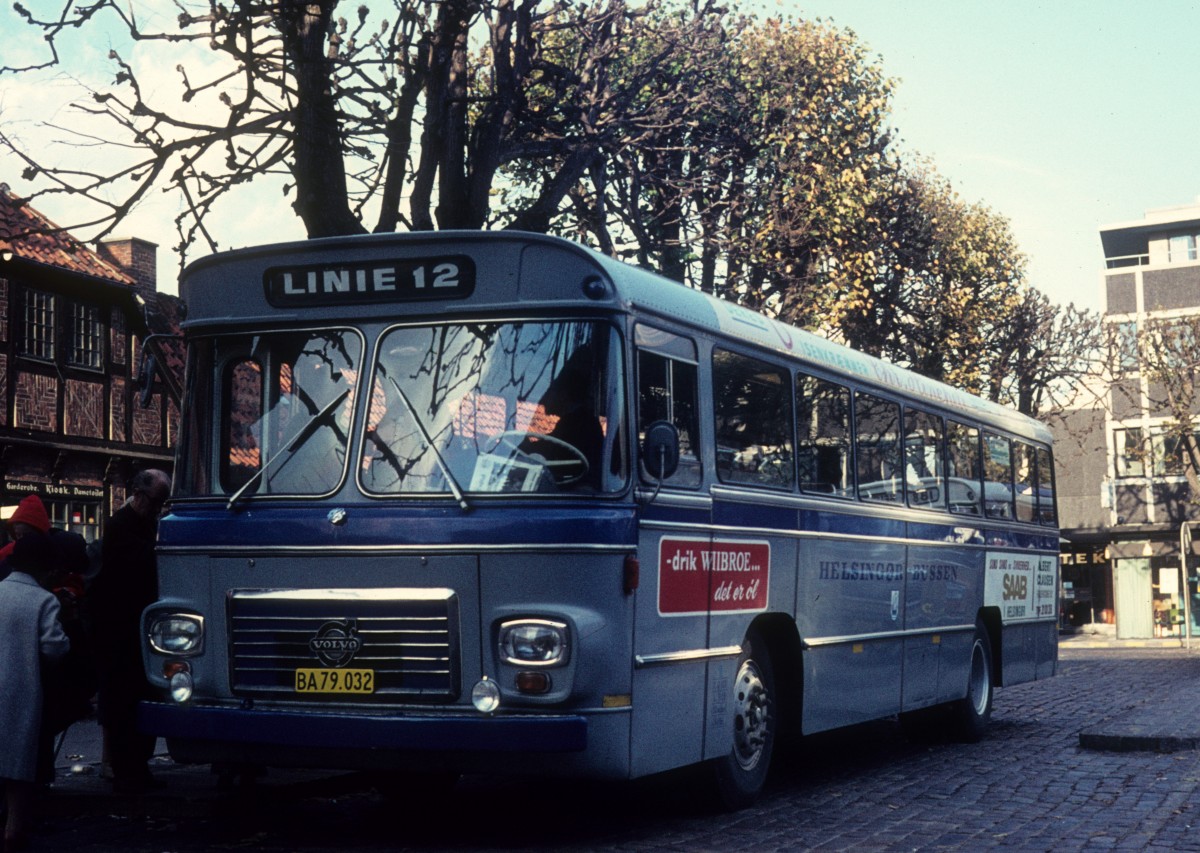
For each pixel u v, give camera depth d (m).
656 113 17.61
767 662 10.43
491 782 11.61
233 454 8.70
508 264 8.43
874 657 12.31
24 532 8.57
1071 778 11.95
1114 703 20.48
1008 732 16.25
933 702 13.89
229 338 8.84
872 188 30.38
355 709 8.16
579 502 8.13
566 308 8.36
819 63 29.06
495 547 8.03
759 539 10.07
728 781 9.85
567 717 7.86
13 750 8.25
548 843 8.64
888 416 12.97
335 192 13.13
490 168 15.09
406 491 8.26
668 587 8.75
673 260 22.75
